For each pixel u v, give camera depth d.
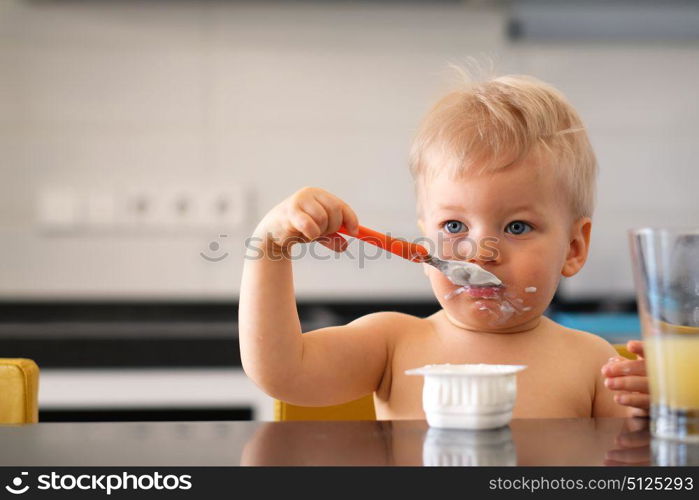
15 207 2.14
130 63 2.16
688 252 0.54
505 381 0.59
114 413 1.65
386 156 2.20
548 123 0.90
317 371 0.81
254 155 2.18
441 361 0.88
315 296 2.20
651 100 2.23
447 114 0.91
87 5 2.15
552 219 0.88
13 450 0.52
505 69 2.21
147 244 2.16
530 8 2.18
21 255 2.14
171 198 2.16
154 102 2.16
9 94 2.13
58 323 2.08
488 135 0.86
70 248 2.15
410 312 2.20
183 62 2.17
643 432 0.56
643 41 2.22
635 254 0.57
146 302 2.16
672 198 2.24
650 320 0.55
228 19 2.18
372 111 2.20
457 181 0.86
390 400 0.89
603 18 2.19
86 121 2.15
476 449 0.51
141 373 1.66
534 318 0.90
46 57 2.14
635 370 0.74
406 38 2.20
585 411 0.89
